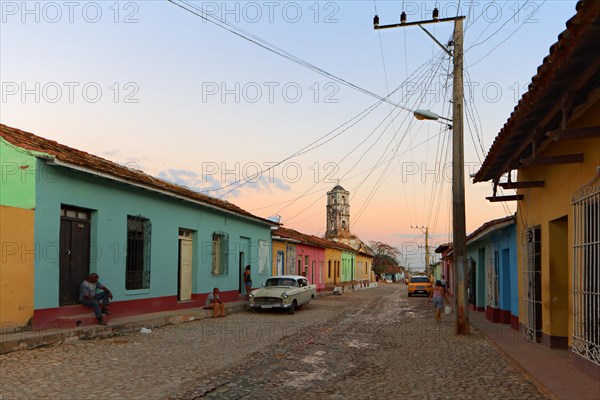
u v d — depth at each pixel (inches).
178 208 684.7
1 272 408.8
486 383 307.3
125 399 263.4
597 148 290.4
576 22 192.9
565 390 266.4
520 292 502.9
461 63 545.3
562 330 401.7
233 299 868.0
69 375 311.6
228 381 313.0
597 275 290.2
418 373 338.0
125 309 561.9
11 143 434.0
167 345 437.4
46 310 442.9
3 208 414.3
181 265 716.7
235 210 838.5
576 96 257.0
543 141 366.9
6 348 372.2
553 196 385.7
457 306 534.3
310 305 975.0
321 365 366.6
